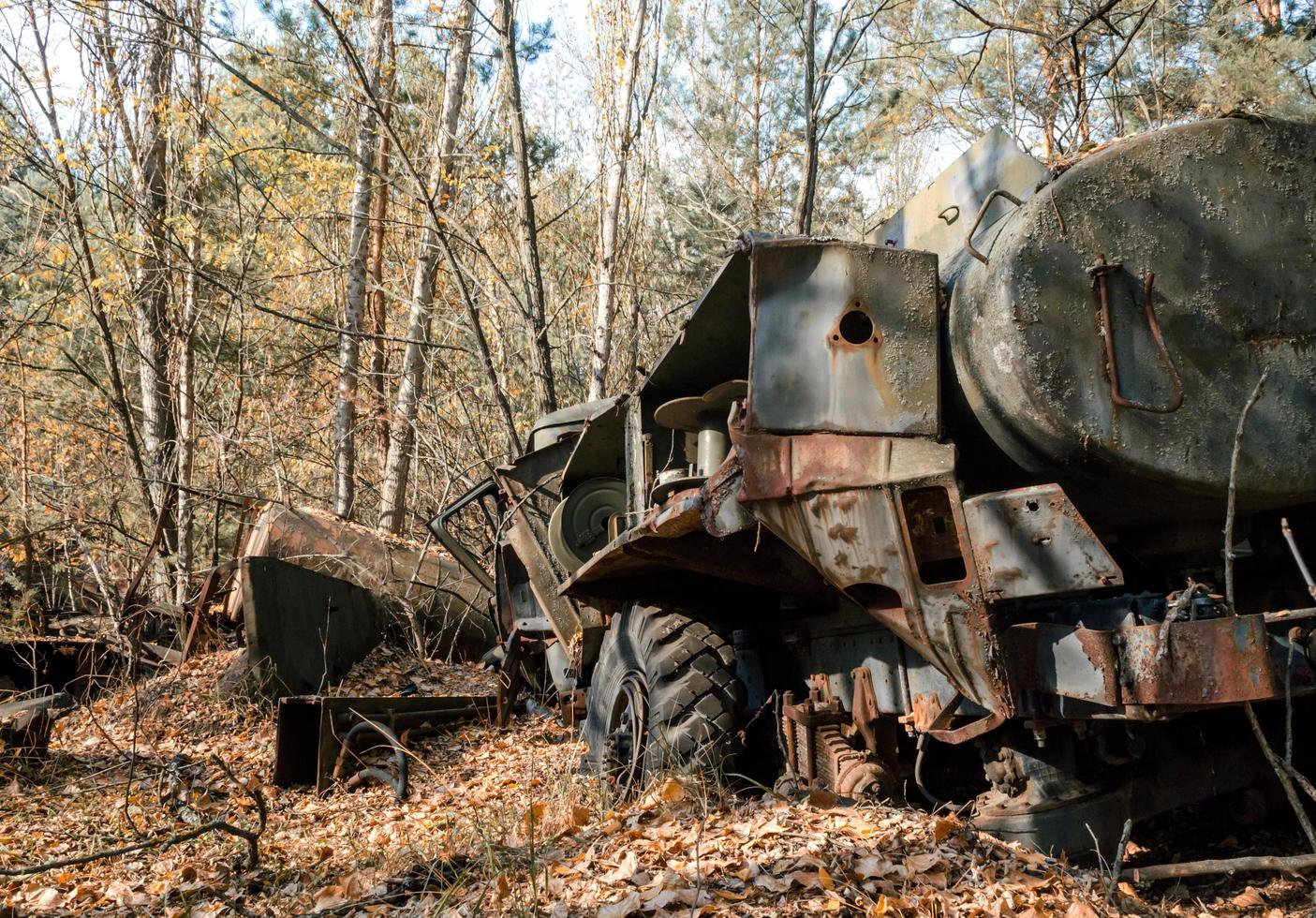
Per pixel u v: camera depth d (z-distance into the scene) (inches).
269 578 370.9
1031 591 145.3
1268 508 160.6
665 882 145.2
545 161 695.1
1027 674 148.3
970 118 652.7
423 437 577.0
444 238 477.1
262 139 665.0
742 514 172.9
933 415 159.6
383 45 582.2
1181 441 153.0
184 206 657.6
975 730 157.2
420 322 602.9
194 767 294.5
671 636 219.0
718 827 171.5
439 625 473.4
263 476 758.5
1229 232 158.1
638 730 219.6
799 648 219.1
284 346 728.3
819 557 164.2
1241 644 133.3
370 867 199.2
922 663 179.0
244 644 426.0
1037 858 150.3
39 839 235.0
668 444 258.5
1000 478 168.7
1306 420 157.2
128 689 380.2
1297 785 173.8
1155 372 153.3
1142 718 137.5
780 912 132.8
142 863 218.2
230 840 231.3
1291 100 484.1
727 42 881.5
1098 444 151.4
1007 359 152.3
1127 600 142.6
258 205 702.5
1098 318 153.3
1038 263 153.0
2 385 714.2
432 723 344.8
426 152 601.6
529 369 639.1
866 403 161.3
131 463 618.8
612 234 611.8
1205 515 163.3
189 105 632.4
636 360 647.8
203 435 667.4
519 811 221.3
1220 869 140.6
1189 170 158.4
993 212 192.1
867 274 164.2
